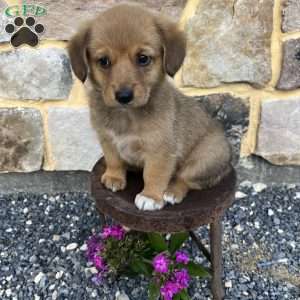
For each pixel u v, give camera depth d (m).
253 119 0.71
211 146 0.54
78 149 0.72
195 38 0.66
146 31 0.46
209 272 0.58
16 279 0.60
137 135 0.49
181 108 0.53
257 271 0.61
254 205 0.71
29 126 0.70
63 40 0.65
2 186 0.75
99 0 0.63
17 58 0.66
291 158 0.73
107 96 0.46
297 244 0.65
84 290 0.58
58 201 0.73
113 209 0.49
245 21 0.65
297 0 0.64
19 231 0.68
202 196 0.51
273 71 0.68
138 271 0.57
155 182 0.50
